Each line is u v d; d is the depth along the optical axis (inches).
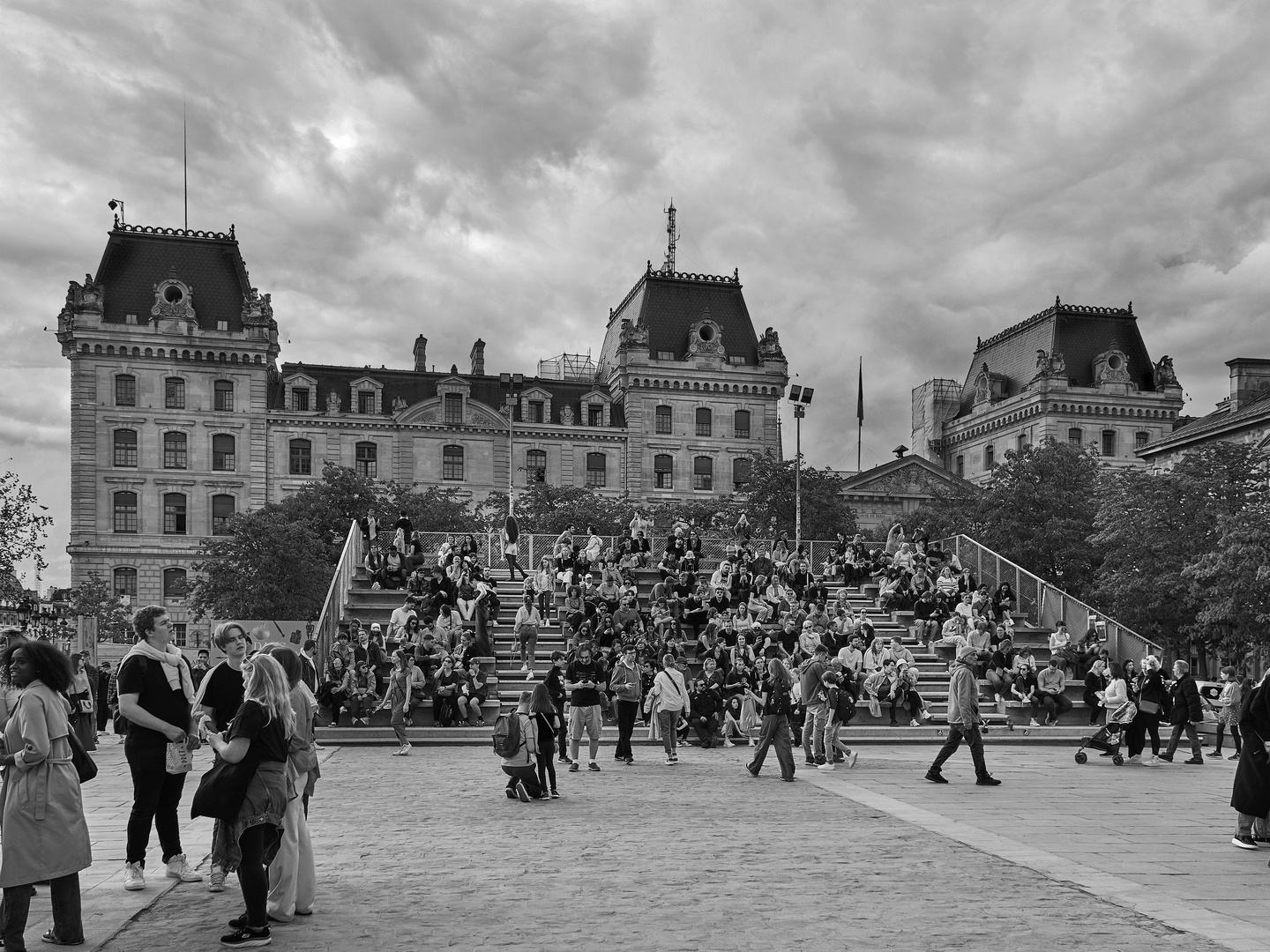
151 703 421.7
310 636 1330.0
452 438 3528.5
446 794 711.7
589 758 879.7
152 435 3287.4
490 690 1201.4
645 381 3683.6
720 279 3890.3
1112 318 4062.5
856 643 1266.0
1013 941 356.2
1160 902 414.0
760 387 3754.9
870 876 456.1
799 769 866.8
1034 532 2269.9
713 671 1061.1
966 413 4461.1
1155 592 1732.3
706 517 3147.1
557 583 1593.3
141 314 3324.3
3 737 396.8
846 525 3034.0
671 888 431.8
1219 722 1006.4
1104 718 1212.5
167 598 3260.3
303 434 3420.3
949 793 724.0
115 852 498.6
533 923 375.6
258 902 342.3
